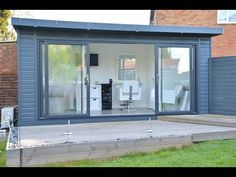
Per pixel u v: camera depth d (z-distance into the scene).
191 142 6.93
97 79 12.39
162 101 9.91
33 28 8.57
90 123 9.10
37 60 8.76
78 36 9.08
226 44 14.30
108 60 12.51
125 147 6.27
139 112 10.38
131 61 12.73
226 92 9.87
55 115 8.88
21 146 5.67
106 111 10.83
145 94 12.60
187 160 5.70
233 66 9.70
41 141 6.16
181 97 10.09
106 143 6.11
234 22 14.33
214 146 6.68
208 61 10.34
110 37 9.41
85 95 9.16
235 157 5.81
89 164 5.68
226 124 8.08
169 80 9.98
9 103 11.48
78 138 6.43
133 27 9.18
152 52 11.83
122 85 11.53
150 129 7.20
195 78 10.23
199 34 10.03
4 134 8.63
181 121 9.12
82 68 9.12
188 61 10.16
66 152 5.82
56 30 8.84
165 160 5.75
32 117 8.73
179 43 10.05
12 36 19.56
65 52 8.99
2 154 6.60
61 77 8.95
